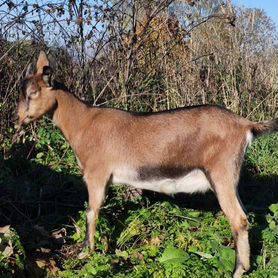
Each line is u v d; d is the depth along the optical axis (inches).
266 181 128.6
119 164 90.0
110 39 135.9
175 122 88.5
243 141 86.7
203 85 145.8
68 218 103.7
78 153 93.4
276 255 89.0
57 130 132.3
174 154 88.0
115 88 137.3
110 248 92.5
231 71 148.2
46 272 84.4
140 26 142.6
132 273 80.9
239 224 84.5
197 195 115.6
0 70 129.3
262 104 152.7
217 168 85.7
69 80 136.8
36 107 93.4
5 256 79.7
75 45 135.3
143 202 109.5
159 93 143.4
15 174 120.0
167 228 97.8
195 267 82.0
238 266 83.7
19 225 100.5
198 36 155.1
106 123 91.2
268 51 170.1
